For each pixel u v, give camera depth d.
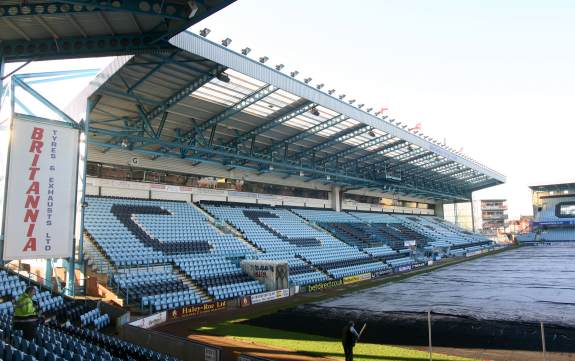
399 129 37.56
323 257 37.72
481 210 113.69
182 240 29.97
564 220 79.12
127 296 20.84
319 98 27.56
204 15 13.08
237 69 21.52
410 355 14.15
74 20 14.24
